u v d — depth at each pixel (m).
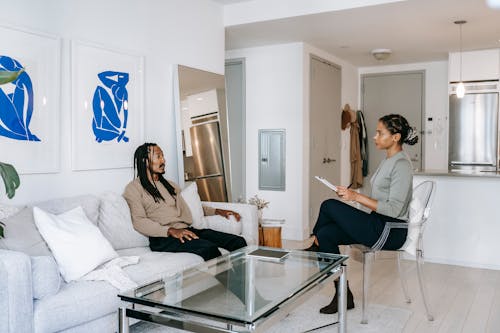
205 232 3.44
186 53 4.31
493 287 3.75
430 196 3.03
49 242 2.42
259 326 1.77
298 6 4.55
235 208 3.79
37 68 2.91
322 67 6.32
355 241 3.12
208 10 4.64
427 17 4.65
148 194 3.31
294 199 5.79
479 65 6.41
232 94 6.20
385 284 3.81
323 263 2.56
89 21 3.29
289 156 5.80
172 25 4.12
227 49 6.14
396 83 7.56
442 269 4.30
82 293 2.23
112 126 3.46
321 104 6.30
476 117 6.48
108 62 3.42
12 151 2.77
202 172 4.32
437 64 7.25
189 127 4.20
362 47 6.11
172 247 3.08
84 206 2.93
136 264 2.67
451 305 3.32
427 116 7.38
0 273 1.93
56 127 3.03
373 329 2.86
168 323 1.92
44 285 2.12
